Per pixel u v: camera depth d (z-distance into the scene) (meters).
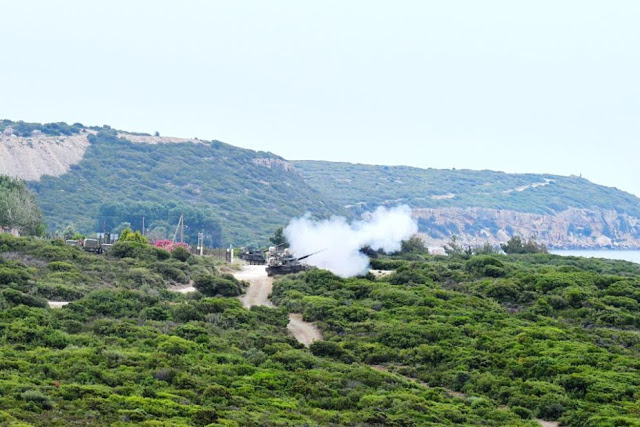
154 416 120.56
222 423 120.81
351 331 195.25
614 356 175.75
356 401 148.00
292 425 126.75
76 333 165.88
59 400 121.62
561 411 151.88
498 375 168.12
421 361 177.12
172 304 199.50
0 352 143.38
